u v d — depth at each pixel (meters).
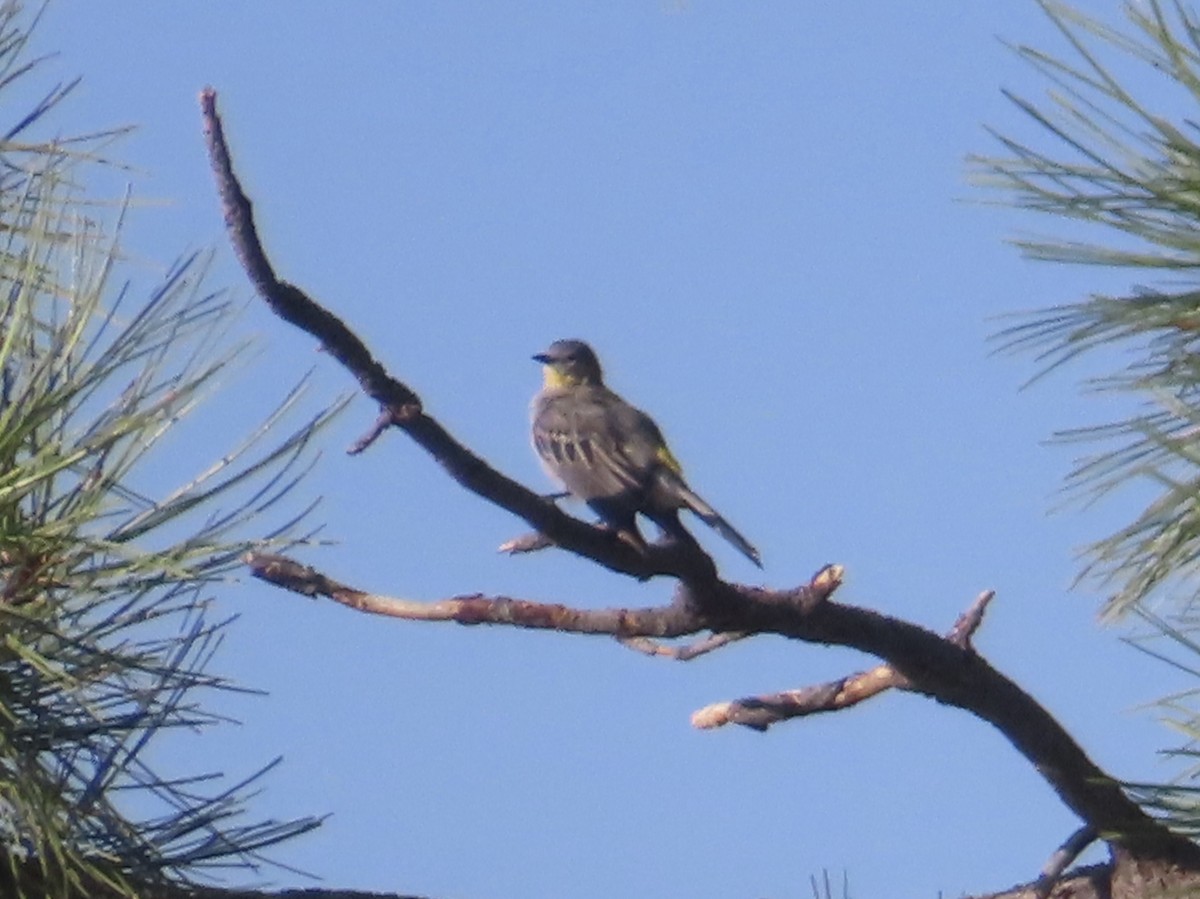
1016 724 8.38
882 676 8.95
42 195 6.83
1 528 5.86
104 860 6.44
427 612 8.05
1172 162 6.49
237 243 6.35
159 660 6.30
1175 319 6.49
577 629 8.05
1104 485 6.84
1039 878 8.50
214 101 6.33
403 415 6.95
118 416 6.07
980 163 6.61
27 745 6.12
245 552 6.16
